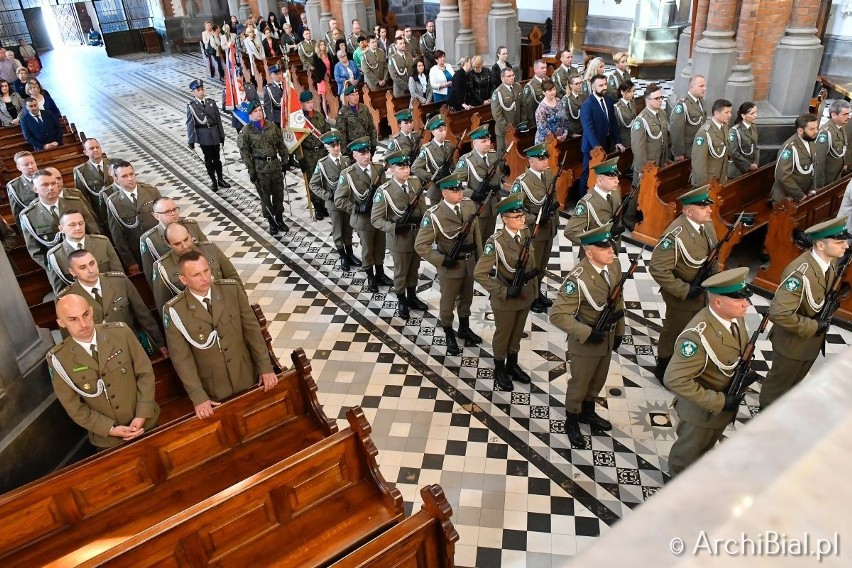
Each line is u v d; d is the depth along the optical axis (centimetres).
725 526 43
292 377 485
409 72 1417
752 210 812
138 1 2847
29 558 383
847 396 53
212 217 1080
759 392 589
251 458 458
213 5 2755
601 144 926
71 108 1936
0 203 946
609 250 488
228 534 375
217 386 488
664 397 595
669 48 1727
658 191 842
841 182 755
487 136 781
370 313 768
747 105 805
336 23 1966
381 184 769
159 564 349
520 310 584
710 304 425
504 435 563
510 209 557
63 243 584
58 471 396
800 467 47
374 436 572
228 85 1281
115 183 718
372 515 405
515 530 471
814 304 479
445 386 631
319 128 1029
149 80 2256
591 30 1931
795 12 892
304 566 375
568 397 536
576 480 512
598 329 499
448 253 638
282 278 866
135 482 426
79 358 427
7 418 454
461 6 1427
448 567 350
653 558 40
